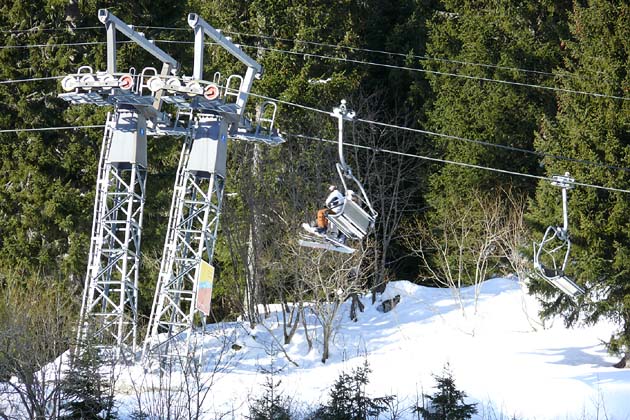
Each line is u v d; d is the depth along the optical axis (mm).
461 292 91750
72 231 88062
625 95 74000
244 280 90125
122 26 61531
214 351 79125
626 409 61500
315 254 83250
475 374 69312
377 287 92625
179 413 54250
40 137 89812
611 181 72312
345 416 53562
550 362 74000
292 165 90625
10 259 87875
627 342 71875
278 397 55719
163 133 67375
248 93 65812
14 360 53500
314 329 82938
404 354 76812
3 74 90625
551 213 74750
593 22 76688
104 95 61844
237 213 90375
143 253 90625
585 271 71312
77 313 85062
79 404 51344
